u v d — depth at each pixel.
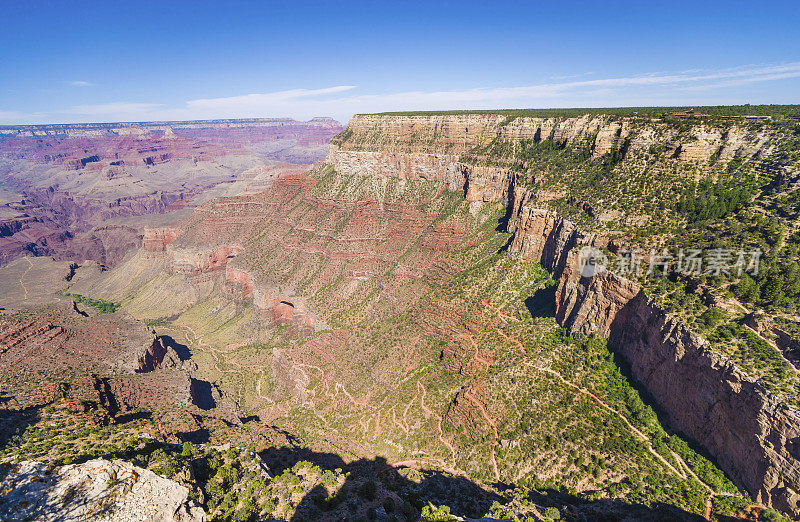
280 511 49.16
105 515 37.78
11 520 35.31
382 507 52.34
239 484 52.81
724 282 64.38
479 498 64.56
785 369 51.19
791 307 56.69
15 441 61.78
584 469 64.75
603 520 55.62
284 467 70.31
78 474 40.84
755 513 49.72
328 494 54.09
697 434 60.00
